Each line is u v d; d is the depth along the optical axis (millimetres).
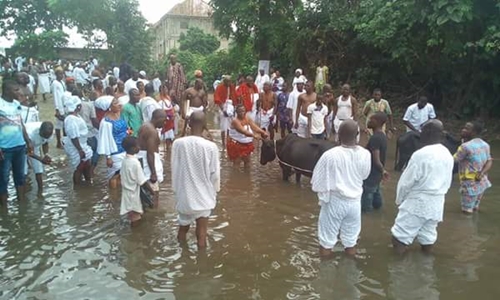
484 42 11578
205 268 5055
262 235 6023
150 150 6703
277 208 7105
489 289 4609
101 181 8383
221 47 44938
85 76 21125
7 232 5973
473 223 6500
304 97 10172
